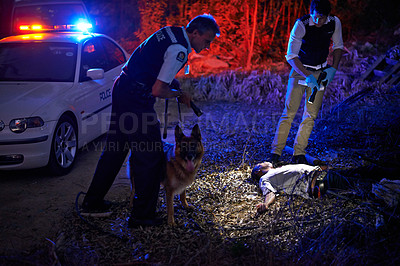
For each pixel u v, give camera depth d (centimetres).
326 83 443
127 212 375
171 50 298
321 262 273
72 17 791
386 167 411
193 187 426
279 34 1014
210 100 829
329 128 577
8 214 368
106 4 1110
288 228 328
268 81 826
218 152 525
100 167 360
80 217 359
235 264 282
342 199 370
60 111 444
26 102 430
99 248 315
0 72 504
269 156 505
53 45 531
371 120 570
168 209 346
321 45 438
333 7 980
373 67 769
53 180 447
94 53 564
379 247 285
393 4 1005
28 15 781
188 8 1002
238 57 970
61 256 305
